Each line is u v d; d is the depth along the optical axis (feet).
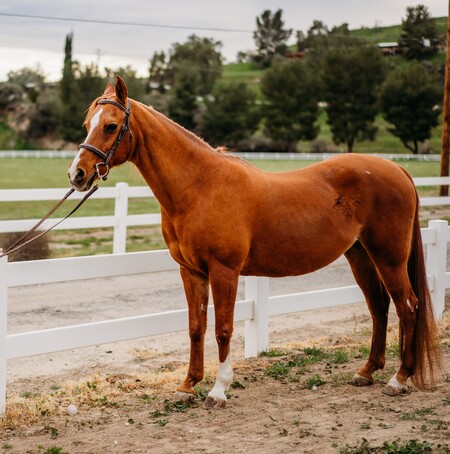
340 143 220.02
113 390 19.02
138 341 26.30
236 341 26.35
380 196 18.80
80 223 36.86
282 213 17.87
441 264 28.27
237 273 17.35
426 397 18.17
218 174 17.35
